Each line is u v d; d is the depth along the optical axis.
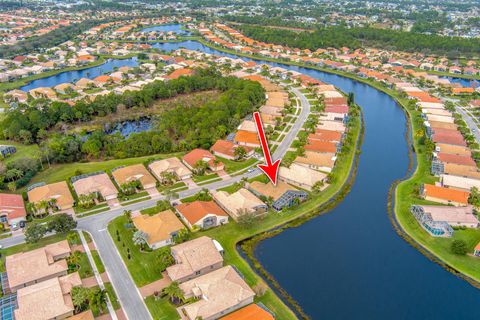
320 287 119.44
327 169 183.12
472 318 110.38
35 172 176.38
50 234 135.62
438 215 145.38
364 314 110.56
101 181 163.38
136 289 111.75
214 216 141.12
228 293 106.56
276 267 126.88
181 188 165.75
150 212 147.88
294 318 106.38
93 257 123.88
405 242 140.25
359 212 156.38
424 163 195.00
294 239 139.88
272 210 153.12
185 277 115.06
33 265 116.06
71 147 193.50
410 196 164.00
